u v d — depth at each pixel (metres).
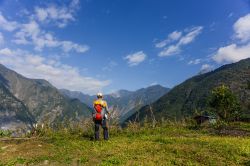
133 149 19.58
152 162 16.25
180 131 33.09
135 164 15.91
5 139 25.19
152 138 24.88
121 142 22.39
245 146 20.44
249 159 17.17
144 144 21.31
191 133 31.23
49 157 18.25
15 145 22.55
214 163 16.14
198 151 18.67
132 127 31.38
